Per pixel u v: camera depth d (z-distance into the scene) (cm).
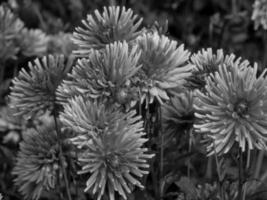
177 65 78
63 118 75
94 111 75
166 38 79
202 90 82
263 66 114
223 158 85
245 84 74
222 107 74
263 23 117
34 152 85
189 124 88
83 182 86
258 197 95
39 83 82
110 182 74
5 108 122
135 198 85
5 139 119
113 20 84
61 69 83
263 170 124
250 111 73
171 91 79
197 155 103
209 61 83
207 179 98
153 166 90
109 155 74
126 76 75
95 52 78
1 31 116
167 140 89
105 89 76
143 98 77
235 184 91
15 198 111
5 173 113
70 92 78
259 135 73
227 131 73
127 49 77
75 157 83
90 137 75
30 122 119
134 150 74
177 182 88
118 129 74
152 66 77
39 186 86
